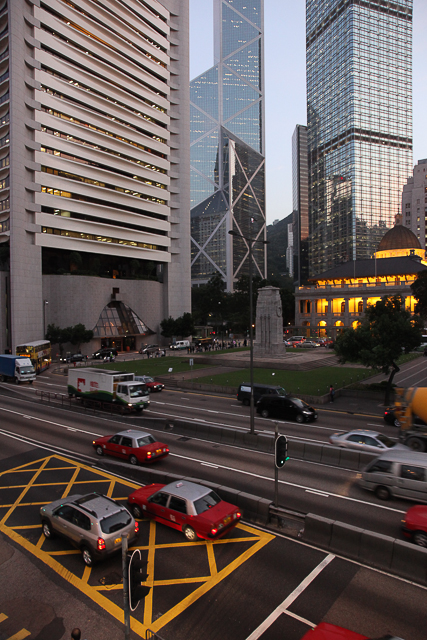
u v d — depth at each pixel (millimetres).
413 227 167750
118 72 81562
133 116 85250
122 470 18312
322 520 12312
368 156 183000
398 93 188250
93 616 9430
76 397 33469
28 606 9812
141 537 12828
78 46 75562
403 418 22828
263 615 9266
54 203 70125
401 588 10172
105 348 75938
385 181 186125
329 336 117062
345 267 125000
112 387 30312
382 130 185500
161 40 91938
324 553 11797
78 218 75500
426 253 158375
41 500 15688
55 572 11156
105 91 79875
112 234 81375
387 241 129000
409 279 112562
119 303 84562
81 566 11422
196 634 8742
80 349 74562
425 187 165500
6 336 65562
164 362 61438
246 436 22406
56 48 70875
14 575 11047
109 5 80250
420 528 11859
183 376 47781
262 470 18609
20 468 19188
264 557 11617
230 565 11219
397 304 39781
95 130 77438
